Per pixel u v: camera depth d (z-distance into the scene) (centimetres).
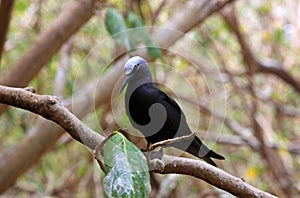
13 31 1226
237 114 1527
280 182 1355
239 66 1509
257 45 1573
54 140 875
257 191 412
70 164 1331
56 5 1227
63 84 1064
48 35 845
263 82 1579
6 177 871
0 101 404
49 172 1316
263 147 1300
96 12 825
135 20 796
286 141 1481
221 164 1382
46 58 854
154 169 398
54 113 395
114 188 327
